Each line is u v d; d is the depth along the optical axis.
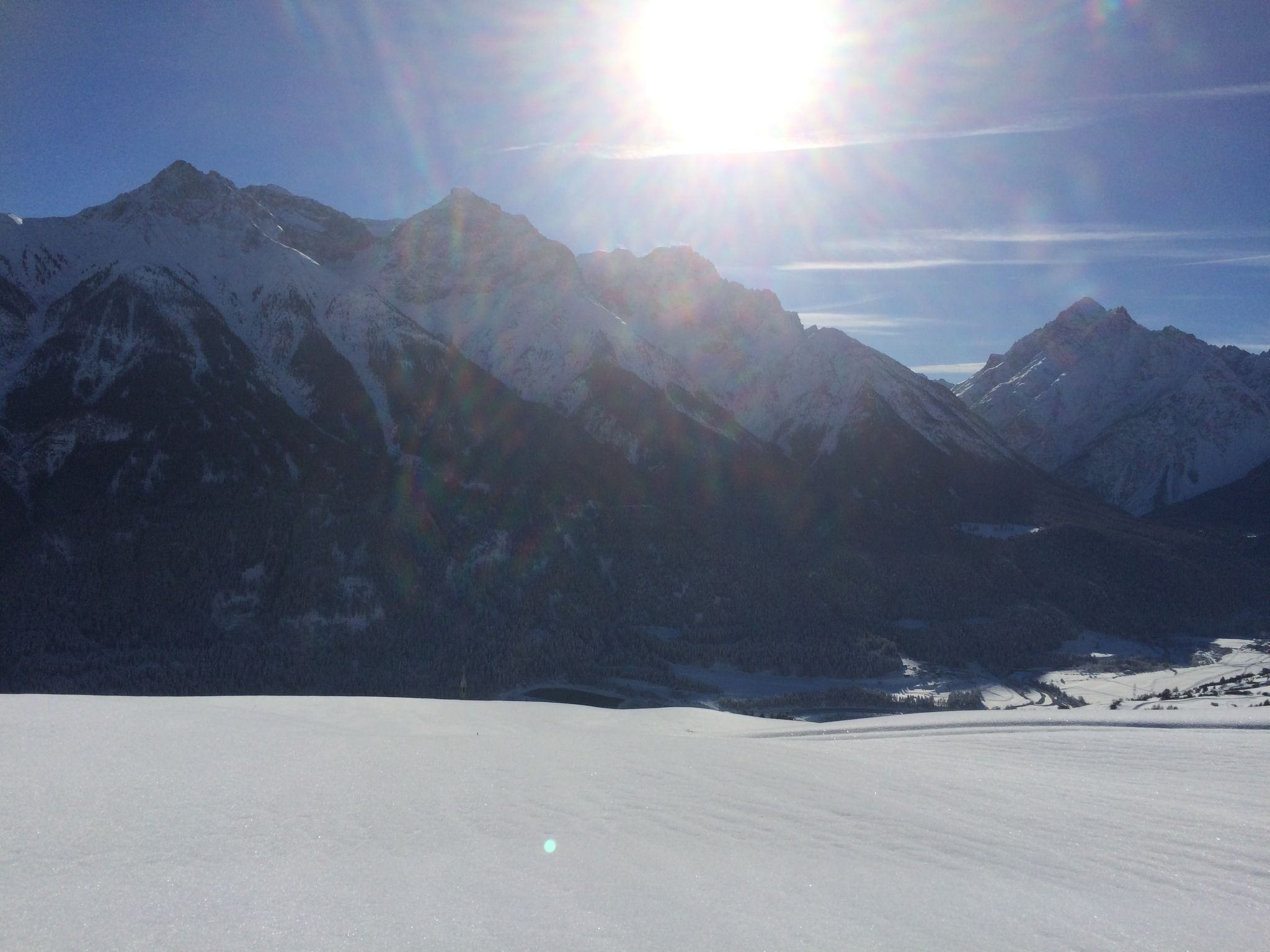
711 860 11.38
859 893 10.27
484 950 8.10
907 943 8.80
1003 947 8.81
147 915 8.75
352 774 14.95
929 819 13.72
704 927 8.95
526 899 9.52
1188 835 12.93
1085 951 8.79
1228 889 10.73
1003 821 13.73
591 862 11.02
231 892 9.44
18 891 9.26
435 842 11.60
